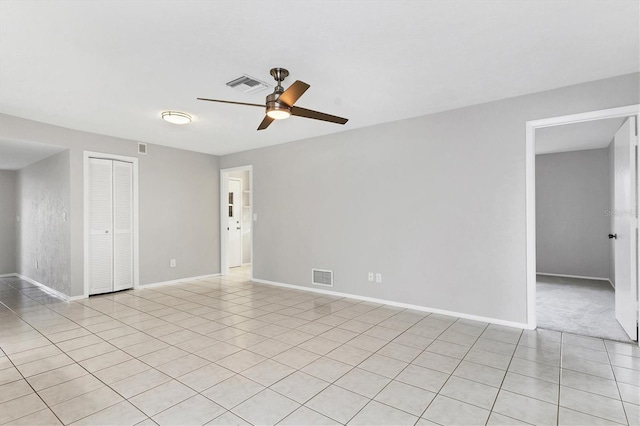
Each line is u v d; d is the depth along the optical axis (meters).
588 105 3.17
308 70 2.91
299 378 2.44
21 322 3.74
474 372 2.52
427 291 4.10
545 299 4.77
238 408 2.06
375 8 2.05
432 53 2.62
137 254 5.43
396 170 4.35
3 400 2.16
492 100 3.64
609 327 3.53
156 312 4.12
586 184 6.41
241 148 6.04
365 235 4.64
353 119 4.30
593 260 6.35
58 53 2.58
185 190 6.12
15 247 6.85
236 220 7.91
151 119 4.27
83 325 3.64
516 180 3.52
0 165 6.14
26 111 3.95
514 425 1.89
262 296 4.93
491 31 2.32
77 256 4.77
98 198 5.03
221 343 3.11
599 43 2.48
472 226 3.78
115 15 2.10
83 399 2.17
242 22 2.19
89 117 4.18
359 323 3.67
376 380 2.41
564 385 2.33
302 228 5.36
